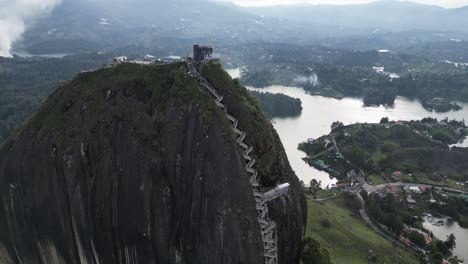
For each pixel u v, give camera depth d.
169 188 82.69
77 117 94.06
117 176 87.06
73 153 90.81
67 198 91.31
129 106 90.56
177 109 84.44
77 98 96.12
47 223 93.44
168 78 90.81
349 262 109.62
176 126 83.50
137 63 98.19
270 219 79.44
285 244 82.75
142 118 88.00
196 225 78.44
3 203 98.31
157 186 83.00
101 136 90.12
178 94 85.44
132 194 85.00
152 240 83.00
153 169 83.75
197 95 83.75
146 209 83.19
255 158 81.69
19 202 96.31
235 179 76.62
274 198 79.88
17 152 97.88
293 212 83.75
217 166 77.50
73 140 91.88
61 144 92.06
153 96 90.12
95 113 92.25
